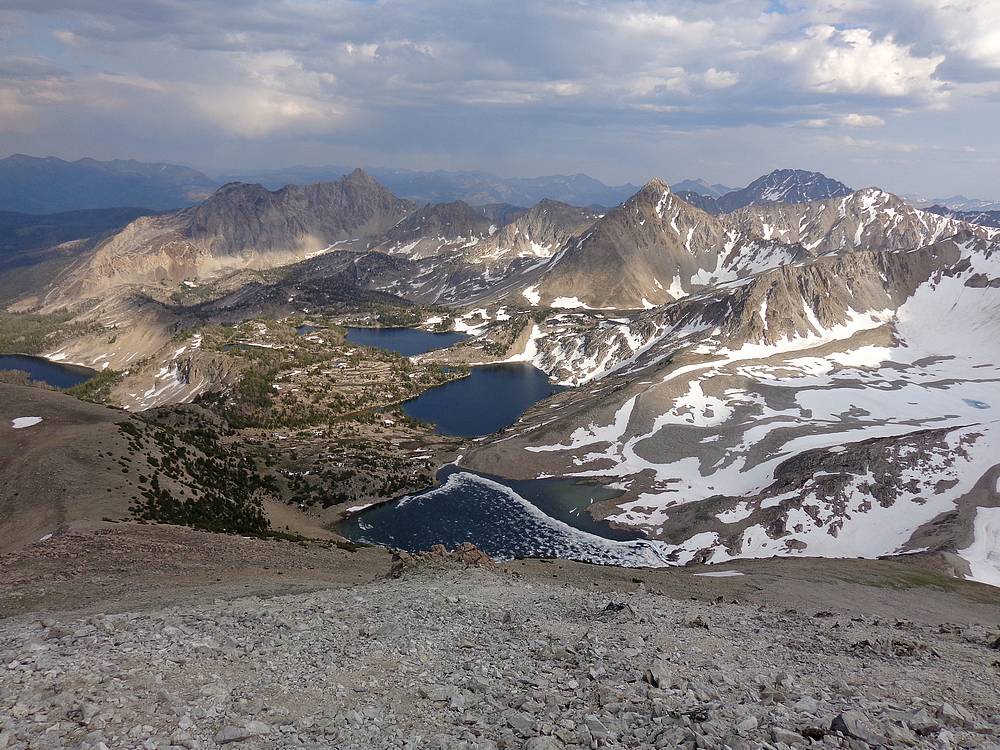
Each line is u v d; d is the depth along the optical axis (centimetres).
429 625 3189
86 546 5878
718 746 1650
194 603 4109
